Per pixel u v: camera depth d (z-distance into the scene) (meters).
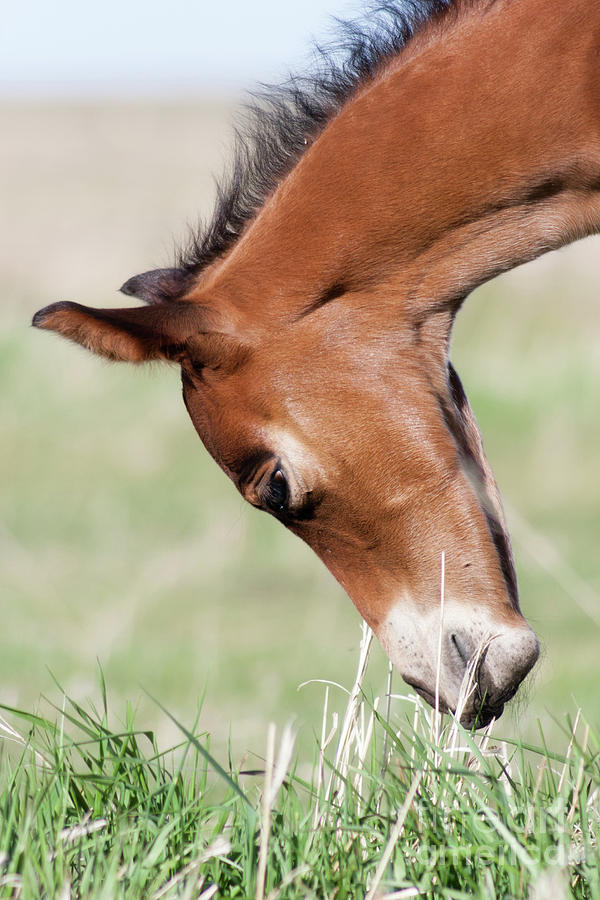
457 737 7.16
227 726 11.01
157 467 20.62
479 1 7.43
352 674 12.99
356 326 7.41
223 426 7.45
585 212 7.50
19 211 51.44
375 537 7.50
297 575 17.00
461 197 7.36
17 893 5.46
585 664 12.95
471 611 7.38
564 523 18.08
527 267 34.91
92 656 13.30
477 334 27.91
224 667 13.05
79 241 42.69
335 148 7.44
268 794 5.27
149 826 5.96
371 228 7.35
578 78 7.16
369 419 7.33
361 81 7.61
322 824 6.14
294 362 7.35
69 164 72.00
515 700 8.16
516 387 22.06
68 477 20.23
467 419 7.74
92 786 6.81
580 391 21.66
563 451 20.33
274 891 5.24
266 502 7.49
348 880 5.59
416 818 6.06
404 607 7.55
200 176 63.16
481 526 7.39
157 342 7.05
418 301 7.48
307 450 7.36
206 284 7.56
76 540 18.08
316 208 7.40
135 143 85.81
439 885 5.61
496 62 7.27
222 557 17.45
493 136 7.28
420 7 7.54
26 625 13.99
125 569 16.59
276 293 7.36
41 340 23.72
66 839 5.80
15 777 6.45
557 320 29.11
